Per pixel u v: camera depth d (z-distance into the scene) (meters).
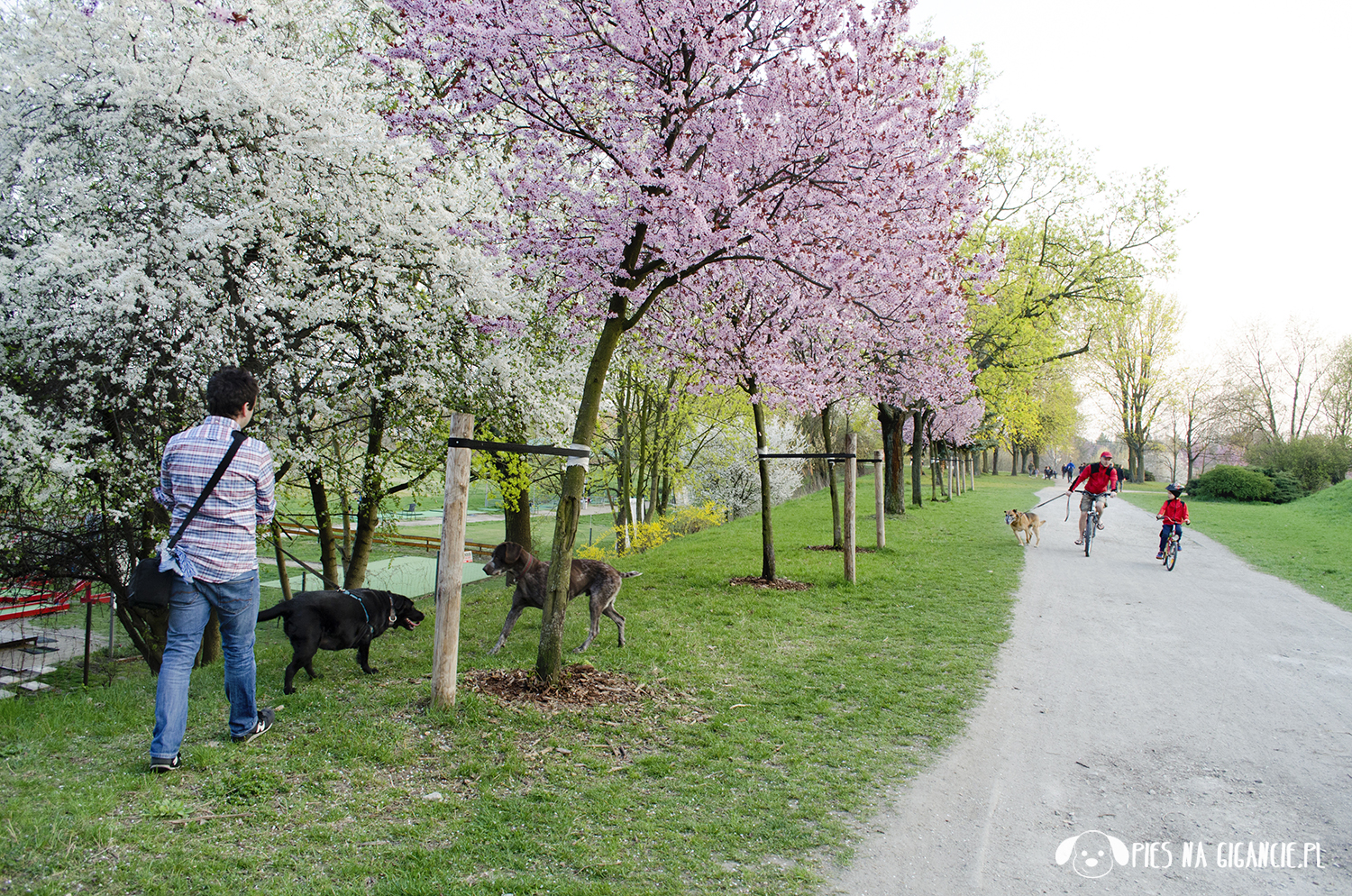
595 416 5.71
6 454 6.24
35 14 6.89
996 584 10.80
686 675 6.00
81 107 7.07
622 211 5.91
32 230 7.11
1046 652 7.21
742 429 22.11
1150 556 14.26
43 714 4.86
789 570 11.66
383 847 3.13
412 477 10.80
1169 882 3.27
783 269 6.89
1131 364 47.81
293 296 7.59
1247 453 40.38
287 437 7.98
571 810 3.60
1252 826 3.82
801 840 3.50
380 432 9.27
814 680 6.07
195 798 3.49
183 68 6.91
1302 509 25.06
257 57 7.32
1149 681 6.30
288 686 5.24
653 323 8.70
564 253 6.27
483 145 6.75
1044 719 5.36
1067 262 20.31
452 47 5.83
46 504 7.34
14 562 7.93
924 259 7.47
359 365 8.27
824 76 6.25
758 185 6.52
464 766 3.98
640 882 3.01
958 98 6.80
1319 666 6.80
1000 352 20.78
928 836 3.64
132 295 6.22
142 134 6.99
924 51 6.57
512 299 8.91
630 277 6.14
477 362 8.81
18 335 6.74
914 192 6.80
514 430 9.98
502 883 2.90
